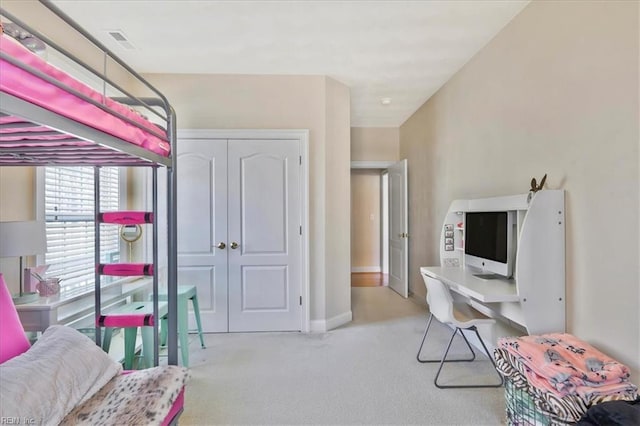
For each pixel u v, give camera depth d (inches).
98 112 46.8
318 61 123.4
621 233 65.5
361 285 221.9
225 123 133.6
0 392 45.3
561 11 79.4
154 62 122.9
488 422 74.8
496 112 106.1
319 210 136.1
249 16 94.6
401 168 191.5
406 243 186.7
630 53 63.2
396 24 99.2
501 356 70.8
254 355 110.9
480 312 103.1
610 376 58.8
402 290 190.9
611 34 66.9
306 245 134.9
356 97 161.2
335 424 74.7
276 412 79.0
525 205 84.1
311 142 135.8
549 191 78.7
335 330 135.4
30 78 35.2
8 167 79.3
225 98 133.3
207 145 133.0
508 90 99.8
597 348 70.7
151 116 131.3
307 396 85.7
